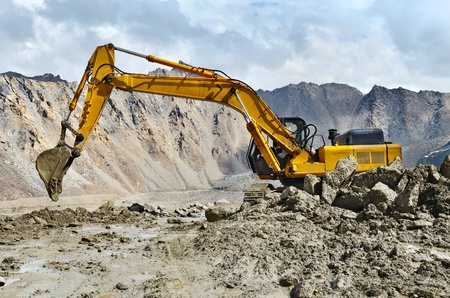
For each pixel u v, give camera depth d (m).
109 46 19.78
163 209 24.95
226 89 21.30
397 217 13.72
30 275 10.55
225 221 16.30
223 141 192.50
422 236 11.95
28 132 109.94
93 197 95.69
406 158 131.62
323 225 13.84
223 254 11.73
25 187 92.19
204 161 176.62
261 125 21.45
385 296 8.16
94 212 23.16
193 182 159.12
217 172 173.50
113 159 141.75
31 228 18.08
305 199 16.00
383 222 13.38
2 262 11.84
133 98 178.62
